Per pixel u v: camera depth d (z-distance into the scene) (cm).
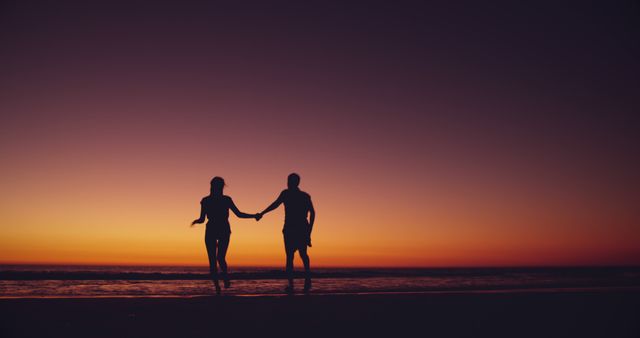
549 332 484
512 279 1277
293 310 510
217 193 747
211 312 488
